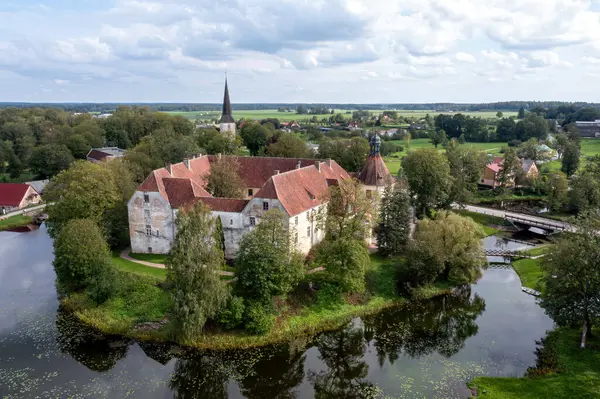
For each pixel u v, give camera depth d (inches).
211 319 2429.9
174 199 3161.9
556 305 2202.3
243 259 2497.5
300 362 2233.0
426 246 2928.2
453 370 2116.1
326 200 3152.1
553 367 2086.6
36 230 4461.1
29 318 2596.0
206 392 1991.9
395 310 2775.6
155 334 2394.2
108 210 3427.7
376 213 3186.5
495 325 2573.8
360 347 2364.7
